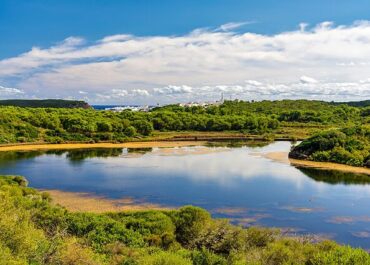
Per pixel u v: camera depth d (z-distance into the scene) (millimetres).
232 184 59438
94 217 31453
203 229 30719
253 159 85562
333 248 26594
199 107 196625
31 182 60656
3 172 69250
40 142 112938
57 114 142500
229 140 129250
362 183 61469
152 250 25953
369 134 90062
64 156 91250
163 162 81000
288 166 76500
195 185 58625
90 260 19016
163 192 54281
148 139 125625
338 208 46781
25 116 126188
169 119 150125
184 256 22875
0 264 13883
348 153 81062
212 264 22562
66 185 58594
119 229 29047
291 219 42312
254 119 150875
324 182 61875
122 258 22156
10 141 109500
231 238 29375
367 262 20719
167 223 31953
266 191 55156
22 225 17766
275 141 127250
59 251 17938
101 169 72438
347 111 177500
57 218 30234
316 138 88812
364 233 38156
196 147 110062
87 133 126250
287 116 170625
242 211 45312
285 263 22500
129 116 156375
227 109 190250
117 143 118875
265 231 30562
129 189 56000
